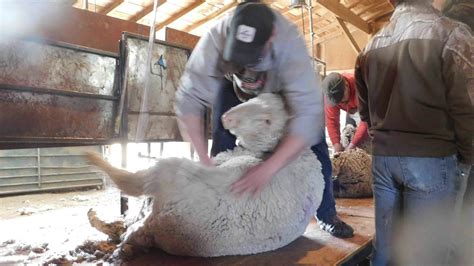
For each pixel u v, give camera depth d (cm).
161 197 132
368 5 797
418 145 136
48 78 211
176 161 134
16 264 132
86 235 171
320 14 794
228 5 653
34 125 206
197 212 130
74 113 225
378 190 154
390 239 152
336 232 167
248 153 147
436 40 128
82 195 436
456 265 165
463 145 132
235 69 128
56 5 234
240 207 133
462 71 125
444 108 133
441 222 138
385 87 145
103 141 241
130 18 649
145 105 234
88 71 231
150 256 139
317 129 125
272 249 147
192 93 133
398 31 141
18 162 432
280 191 138
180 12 651
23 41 199
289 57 117
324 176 169
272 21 111
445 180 136
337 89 270
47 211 310
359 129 296
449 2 176
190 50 296
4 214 301
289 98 122
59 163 457
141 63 260
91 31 262
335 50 904
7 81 194
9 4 198
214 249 136
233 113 142
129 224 157
